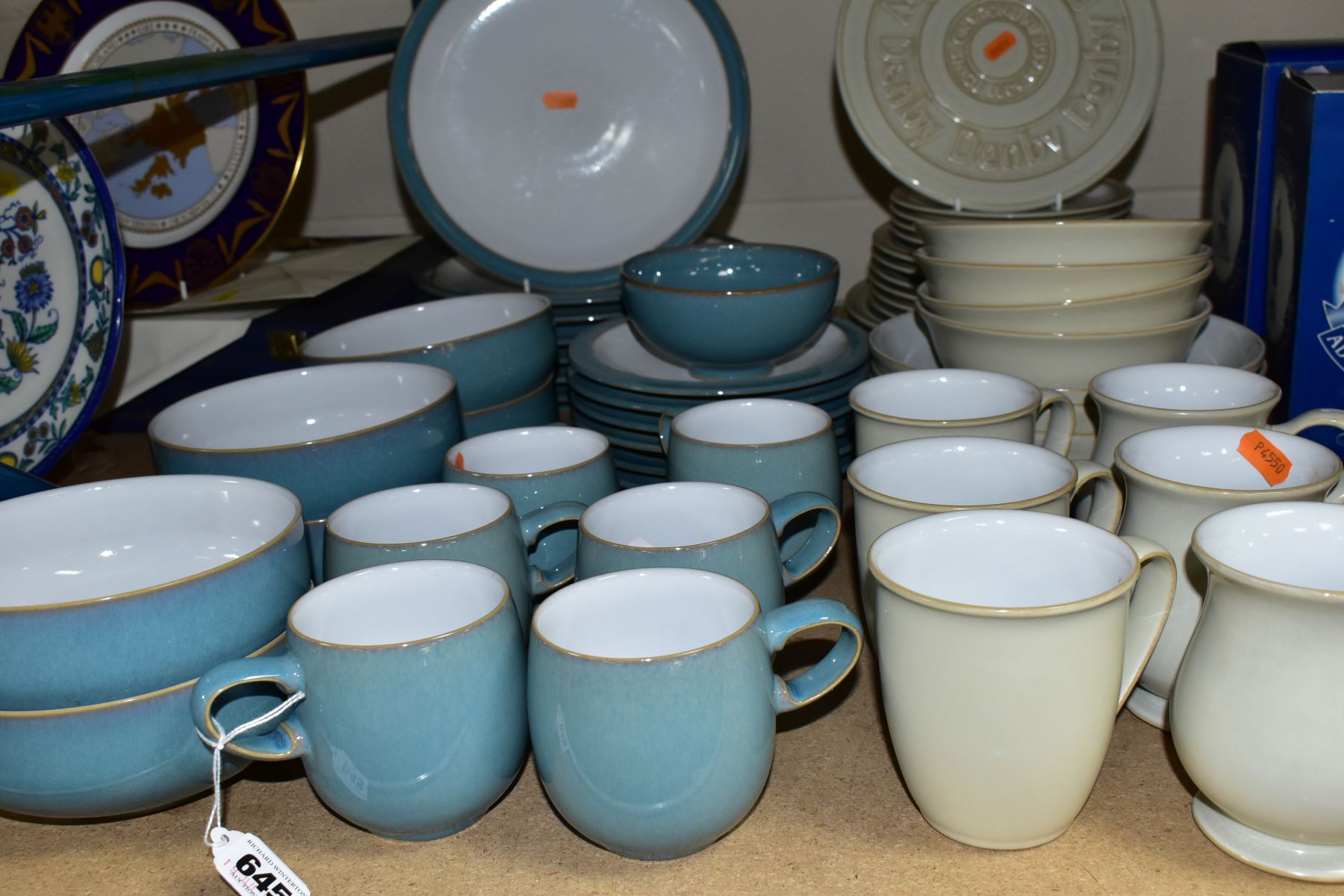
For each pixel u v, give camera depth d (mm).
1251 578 407
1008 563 483
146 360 870
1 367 704
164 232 936
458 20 849
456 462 617
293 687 452
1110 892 434
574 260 884
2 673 445
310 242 1092
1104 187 908
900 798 498
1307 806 416
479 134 872
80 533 567
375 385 707
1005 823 447
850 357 754
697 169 872
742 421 653
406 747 446
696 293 696
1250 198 733
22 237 711
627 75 868
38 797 467
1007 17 818
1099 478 544
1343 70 667
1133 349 642
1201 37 984
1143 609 476
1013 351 656
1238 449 533
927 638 426
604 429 753
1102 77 819
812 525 606
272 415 701
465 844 482
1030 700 418
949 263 664
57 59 905
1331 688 403
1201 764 442
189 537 574
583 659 423
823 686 472
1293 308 668
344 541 530
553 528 609
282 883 447
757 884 448
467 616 492
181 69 712
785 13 1027
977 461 555
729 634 442
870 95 835
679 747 425
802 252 802
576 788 440
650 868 460
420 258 1024
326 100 1097
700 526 559
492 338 717
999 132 835
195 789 490
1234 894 430
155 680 459
